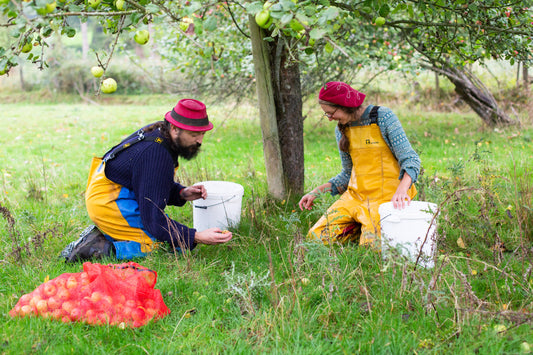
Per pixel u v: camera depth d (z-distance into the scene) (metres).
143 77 21.67
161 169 3.29
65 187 5.85
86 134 11.04
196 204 3.97
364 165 3.58
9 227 3.61
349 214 3.63
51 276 3.09
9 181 6.12
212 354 2.27
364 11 3.33
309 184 5.29
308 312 2.52
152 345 2.34
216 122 11.93
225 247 3.54
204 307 2.69
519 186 4.30
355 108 3.44
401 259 2.70
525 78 11.30
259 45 4.14
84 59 22.84
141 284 2.60
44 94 22.58
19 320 2.46
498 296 2.56
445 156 6.96
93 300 2.52
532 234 3.53
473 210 4.05
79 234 3.99
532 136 8.13
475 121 10.37
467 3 3.56
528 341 2.22
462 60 4.40
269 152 4.39
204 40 3.32
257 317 2.49
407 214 3.07
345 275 2.90
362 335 2.36
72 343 2.32
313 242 2.83
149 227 3.30
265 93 4.24
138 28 2.25
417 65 6.56
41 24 2.12
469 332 2.30
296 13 1.99
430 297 2.51
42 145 9.52
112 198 3.39
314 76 8.27
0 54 2.21
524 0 3.58
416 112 12.34
